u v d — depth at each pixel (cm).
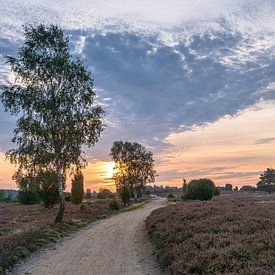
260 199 5316
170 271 1425
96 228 3319
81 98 3475
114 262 1789
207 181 6494
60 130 3362
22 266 1764
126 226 3341
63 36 3512
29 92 3312
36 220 3919
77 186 6456
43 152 3325
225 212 2395
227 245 1456
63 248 2244
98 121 3519
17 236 2355
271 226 1711
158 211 3444
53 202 5453
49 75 3394
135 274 1530
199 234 1750
